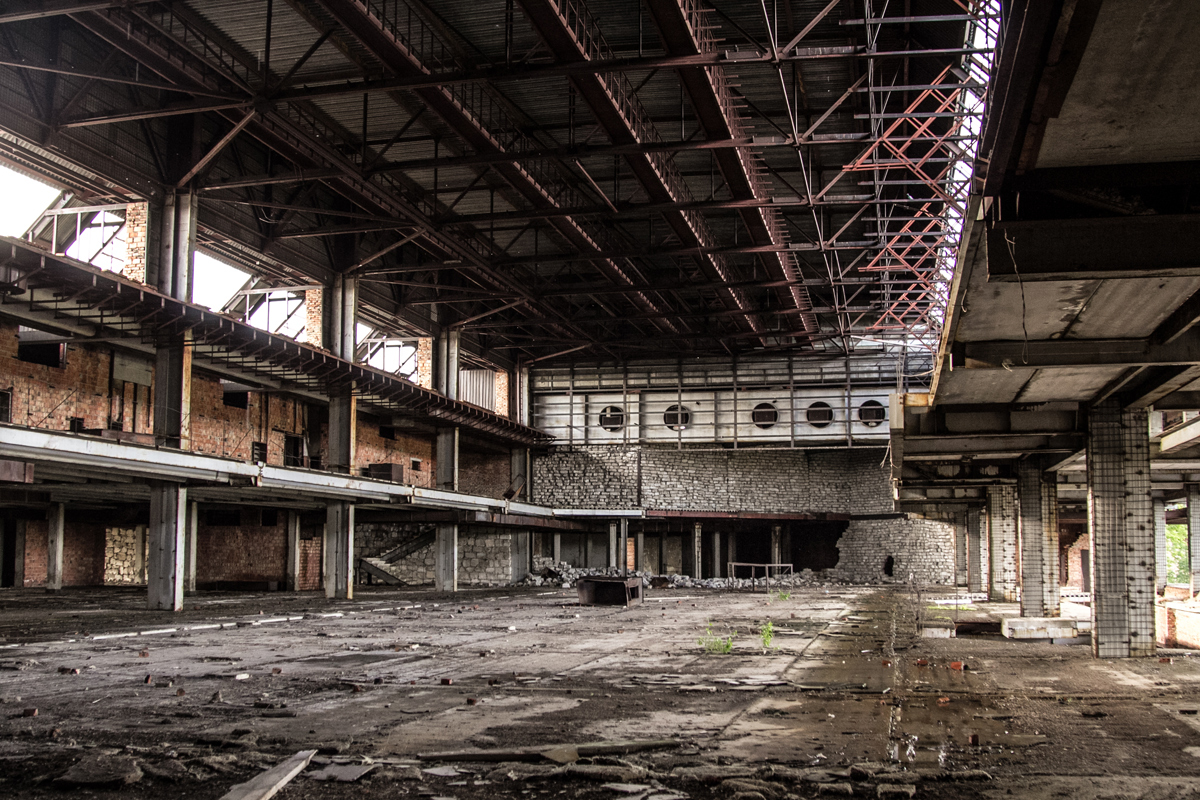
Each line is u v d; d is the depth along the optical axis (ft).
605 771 23.88
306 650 55.47
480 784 23.45
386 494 116.16
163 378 89.71
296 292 125.80
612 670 46.14
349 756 26.27
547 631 70.13
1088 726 30.83
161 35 73.92
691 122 102.37
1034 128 23.36
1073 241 26.53
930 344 147.64
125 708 34.50
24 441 64.95
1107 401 52.13
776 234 113.60
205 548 149.38
